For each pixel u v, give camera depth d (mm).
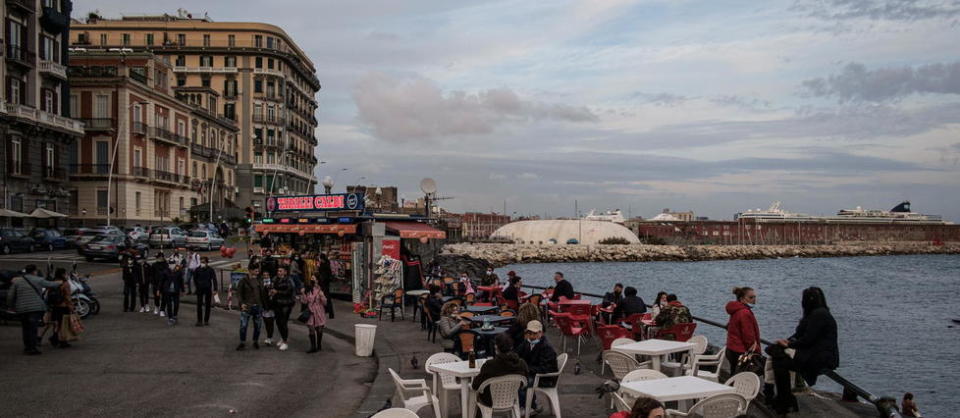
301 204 27812
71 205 61969
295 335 19312
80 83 62062
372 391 12367
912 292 71125
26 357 15031
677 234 187125
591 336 17578
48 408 10859
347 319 21734
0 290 19500
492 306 18234
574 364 14266
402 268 23922
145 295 23641
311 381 13344
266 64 105812
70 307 16344
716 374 11070
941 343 35125
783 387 9703
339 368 14672
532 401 10109
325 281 21922
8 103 47406
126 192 62750
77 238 45719
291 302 16812
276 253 27891
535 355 9586
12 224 48312
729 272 103750
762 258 154375
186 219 74625
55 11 53000
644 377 9117
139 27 103812
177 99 73375
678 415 7758
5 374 13297
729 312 10797
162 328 19797
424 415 10523
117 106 62312
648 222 192125
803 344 9555
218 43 104750
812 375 9570
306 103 126625
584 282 80125
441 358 10383
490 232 193000
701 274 98500
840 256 173375
